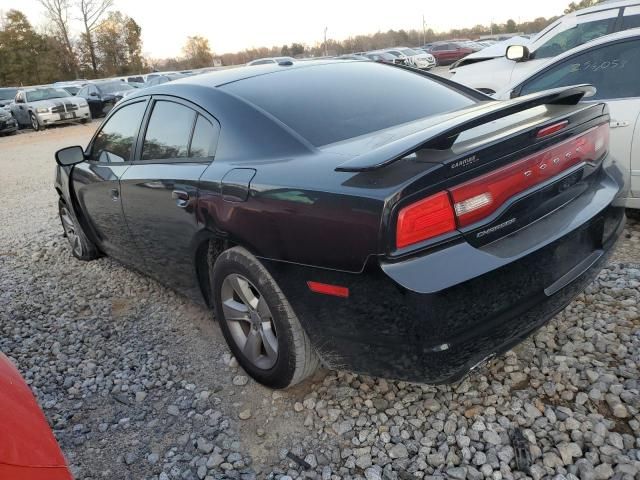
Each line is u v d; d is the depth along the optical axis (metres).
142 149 3.44
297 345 2.45
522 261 2.07
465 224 2.00
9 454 1.43
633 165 3.88
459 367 2.03
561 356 2.69
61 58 55.69
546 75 4.58
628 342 2.74
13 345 3.61
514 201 2.11
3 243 6.05
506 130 2.17
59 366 3.27
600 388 2.45
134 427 2.65
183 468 2.35
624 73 4.06
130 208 3.44
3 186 10.05
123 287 4.32
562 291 2.27
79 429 2.67
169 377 3.03
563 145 2.31
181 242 3.03
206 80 3.17
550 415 2.35
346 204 2.00
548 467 2.11
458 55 34.59
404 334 1.98
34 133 19.94
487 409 2.43
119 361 3.26
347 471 2.22
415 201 1.90
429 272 1.91
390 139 2.29
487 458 2.19
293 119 2.63
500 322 2.07
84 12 56.00
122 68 59.84
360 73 3.19
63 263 5.08
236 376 2.93
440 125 2.12
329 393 2.67
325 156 2.32
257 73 3.16
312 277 2.19
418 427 2.39
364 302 2.04
